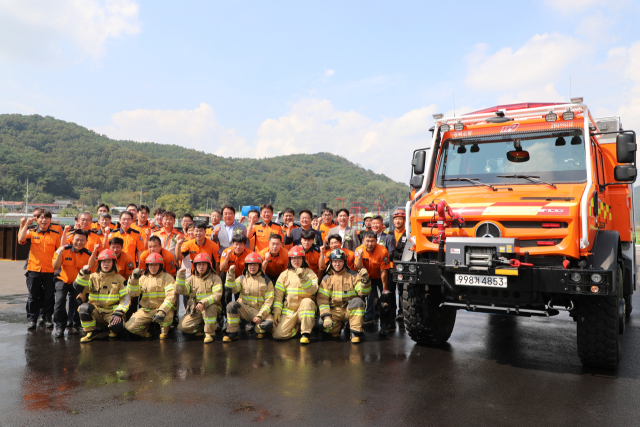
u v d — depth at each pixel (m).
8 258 17.08
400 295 5.97
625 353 5.61
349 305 6.29
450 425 3.49
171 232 8.48
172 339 6.34
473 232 5.07
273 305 6.57
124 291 6.57
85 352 5.59
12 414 3.66
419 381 4.52
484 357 5.43
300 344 6.09
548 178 5.45
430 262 5.23
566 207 4.64
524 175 5.61
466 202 5.30
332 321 6.33
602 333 4.70
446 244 4.98
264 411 3.73
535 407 3.86
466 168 6.04
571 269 4.45
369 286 6.32
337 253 6.51
